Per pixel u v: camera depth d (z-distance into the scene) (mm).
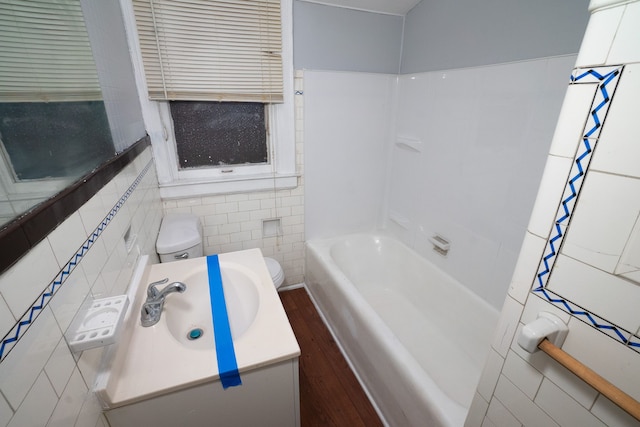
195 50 1574
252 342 882
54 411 506
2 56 444
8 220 429
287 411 964
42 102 557
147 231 1316
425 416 1087
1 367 387
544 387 648
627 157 474
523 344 601
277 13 1656
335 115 2061
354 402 1497
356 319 1576
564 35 1125
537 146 1273
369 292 2246
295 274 2432
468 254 1714
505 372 740
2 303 393
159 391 735
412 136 2068
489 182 1522
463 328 1719
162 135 1716
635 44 447
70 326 581
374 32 1959
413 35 1934
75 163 677
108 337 600
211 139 1886
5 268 390
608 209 508
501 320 732
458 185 1726
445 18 1664
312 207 2254
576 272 567
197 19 1527
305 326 2021
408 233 2246
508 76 1352
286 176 2043
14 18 481
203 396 806
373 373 1451
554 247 599
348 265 2338
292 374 905
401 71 2109
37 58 549
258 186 2004
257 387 871
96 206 746
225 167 1970
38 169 520
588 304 554
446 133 1765
